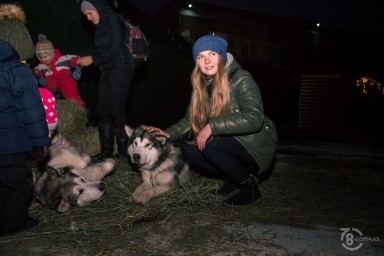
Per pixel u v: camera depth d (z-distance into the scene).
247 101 3.41
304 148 8.62
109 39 4.70
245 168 3.89
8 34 3.19
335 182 4.91
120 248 2.73
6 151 2.83
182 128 4.04
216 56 3.43
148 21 8.44
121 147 5.22
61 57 5.11
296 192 4.31
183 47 10.60
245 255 2.63
